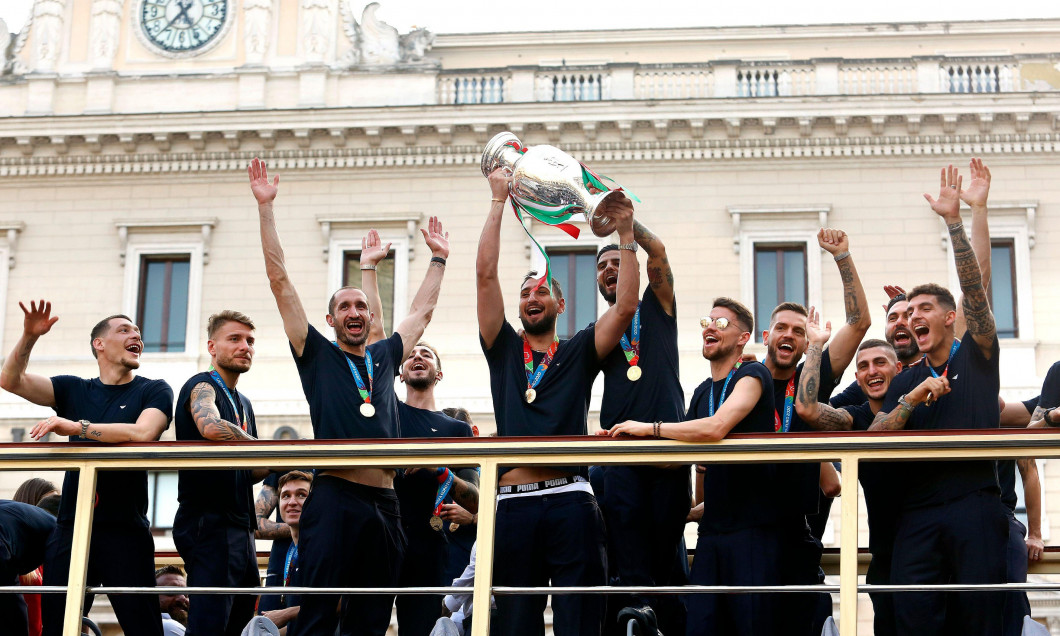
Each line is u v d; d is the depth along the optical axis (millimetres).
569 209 6410
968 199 6469
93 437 6000
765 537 6023
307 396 6582
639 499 6371
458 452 5691
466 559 8141
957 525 5832
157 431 6430
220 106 28688
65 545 6520
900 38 30906
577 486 6188
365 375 6629
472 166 27594
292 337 6629
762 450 5578
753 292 26719
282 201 27766
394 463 5734
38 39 29578
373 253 7742
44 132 28156
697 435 5598
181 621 7965
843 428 6449
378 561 6383
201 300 27484
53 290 27812
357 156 27766
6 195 28344
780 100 27031
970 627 5793
